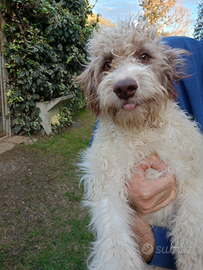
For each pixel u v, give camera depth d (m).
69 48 1.16
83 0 1.29
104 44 0.31
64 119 1.19
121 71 0.28
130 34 0.29
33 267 0.48
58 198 0.69
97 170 0.28
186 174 0.27
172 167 0.27
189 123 0.29
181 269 0.25
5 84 0.91
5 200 0.64
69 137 1.11
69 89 1.28
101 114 0.32
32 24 0.92
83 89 0.37
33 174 0.77
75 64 1.23
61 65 1.16
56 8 1.02
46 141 1.01
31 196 0.68
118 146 0.29
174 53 0.30
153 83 0.27
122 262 0.23
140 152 0.28
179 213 0.27
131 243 0.25
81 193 0.72
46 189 0.72
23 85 0.95
